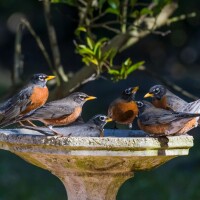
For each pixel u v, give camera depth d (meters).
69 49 30.75
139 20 11.36
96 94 24.61
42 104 10.09
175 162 18.08
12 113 9.73
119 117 9.98
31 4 29.20
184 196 15.96
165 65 30.75
